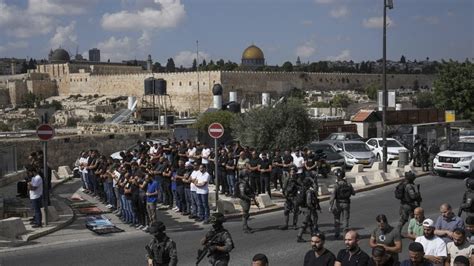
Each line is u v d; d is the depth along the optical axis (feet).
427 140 122.01
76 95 487.61
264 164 68.54
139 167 54.03
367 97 385.91
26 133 175.63
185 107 394.73
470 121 173.99
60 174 97.35
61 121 353.10
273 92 396.16
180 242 45.55
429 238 28.63
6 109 466.29
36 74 535.19
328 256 24.93
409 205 44.04
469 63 177.27
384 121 94.84
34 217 51.60
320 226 52.21
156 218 53.16
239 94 378.32
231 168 69.31
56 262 39.06
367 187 78.95
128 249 43.04
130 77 452.76
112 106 388.16
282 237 47.09
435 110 165.07
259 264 22.35
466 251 28.17
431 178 90.48
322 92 407.44
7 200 60.13
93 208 63.36
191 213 56.65
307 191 45.50
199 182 53.98
